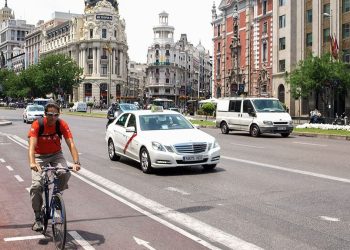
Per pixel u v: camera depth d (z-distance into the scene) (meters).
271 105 26.09
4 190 10.17
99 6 120.94
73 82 98.75
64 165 6.57
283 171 12.15
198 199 8.87
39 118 6.50
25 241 6.34
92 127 34.44
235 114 27.12
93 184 10.67
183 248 5.90
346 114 49.22
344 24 50.28
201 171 12.34
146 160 12.15
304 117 54.25
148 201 8.76
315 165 13.26
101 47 120.12
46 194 6.43
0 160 15.52
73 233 6.70
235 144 20.52
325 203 8.29
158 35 147.12
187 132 12.46
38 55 154.88
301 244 5.96
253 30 68.12
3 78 124.75
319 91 47.75
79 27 126.44
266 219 7.25
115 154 14.69
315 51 53.56
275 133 26.42
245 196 9.03
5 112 74.94
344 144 20.69
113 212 7.93
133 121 13.55
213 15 82.44
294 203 8.34
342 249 5.74
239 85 66.56
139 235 6.54
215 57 81.75
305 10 55.84
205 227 6.86
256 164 13.59
